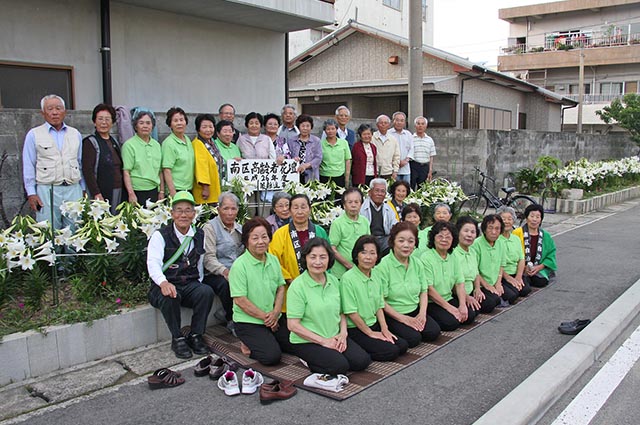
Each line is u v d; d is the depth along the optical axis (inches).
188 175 238.5
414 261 202.5
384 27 960.3
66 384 160.9
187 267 188.7
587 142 708.0
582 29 1310.3
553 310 235.0
